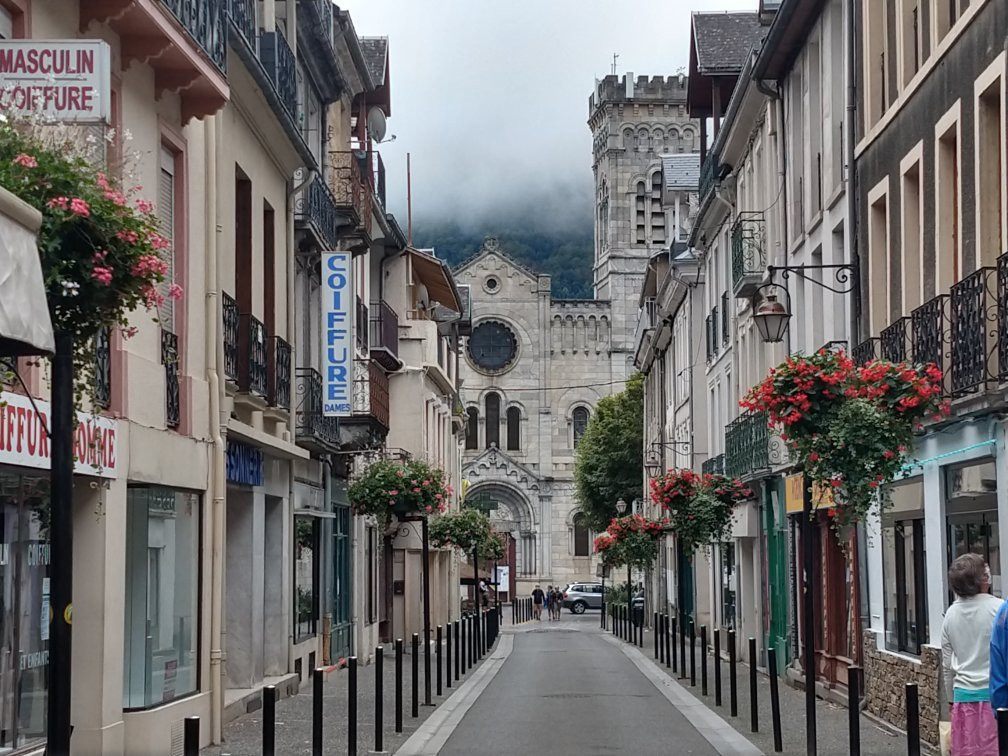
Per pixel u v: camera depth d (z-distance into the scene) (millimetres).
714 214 38031
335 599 29781
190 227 17281
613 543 45188
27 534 12266
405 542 43625
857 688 13344
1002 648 8391
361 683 26188
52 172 8484
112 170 11391
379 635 39469
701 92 38094
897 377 15000
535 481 96750
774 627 29062
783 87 27672
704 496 32594
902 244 18750
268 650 23641
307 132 26812
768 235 29484
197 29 15914
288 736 17812
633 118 111000
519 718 20281
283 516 23859
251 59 19094
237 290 21109
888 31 19906
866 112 20891
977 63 15328
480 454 96688
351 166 29875
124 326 10109
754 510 32000
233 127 20000
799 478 25188
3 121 8617
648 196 110000
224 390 18562
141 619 15422
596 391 98562
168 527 16438
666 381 58156
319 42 26391
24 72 10844
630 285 104875
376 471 31906
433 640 48375
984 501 14859
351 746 15055
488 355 98875
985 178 15156
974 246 15461
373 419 28797
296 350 25719
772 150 29016
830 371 15086
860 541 20766
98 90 10836
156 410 15625
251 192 21203
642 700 23297
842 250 23375
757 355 31703
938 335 16312
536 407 98250
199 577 17609
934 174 17188
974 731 9258
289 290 23875
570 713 21047
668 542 52438
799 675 25172
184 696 16875
